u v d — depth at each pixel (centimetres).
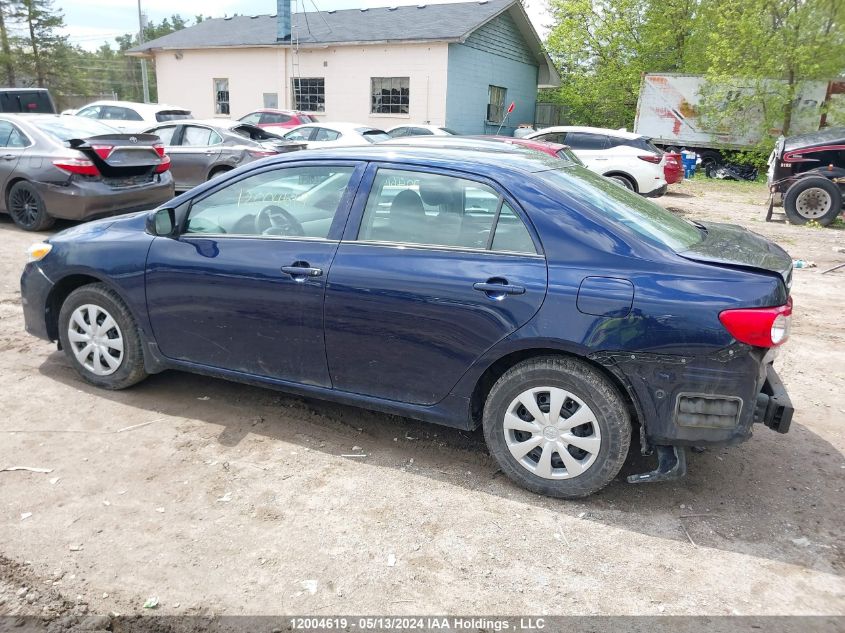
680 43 2770
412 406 354
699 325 292
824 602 269
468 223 337
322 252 358
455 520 315
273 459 364
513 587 272
